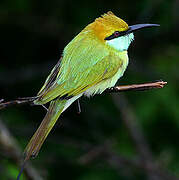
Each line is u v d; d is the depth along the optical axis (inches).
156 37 540.4
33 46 535.2
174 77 498.0
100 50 348.2
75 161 487.2
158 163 507.5
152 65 516.1
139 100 494.9
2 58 531.2
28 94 525.7
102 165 498.3
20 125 488.1
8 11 518.6
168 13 518.0
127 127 519.5
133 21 532.7
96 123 533.6
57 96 314.2
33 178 416.5
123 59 362.6
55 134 538.9
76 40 351.9
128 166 505.7
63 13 531.2
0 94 521.3
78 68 335.0
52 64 534.3
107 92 355.6
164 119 485.4
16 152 410.3
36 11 531.2
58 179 498.0
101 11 523.8
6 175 406.9
